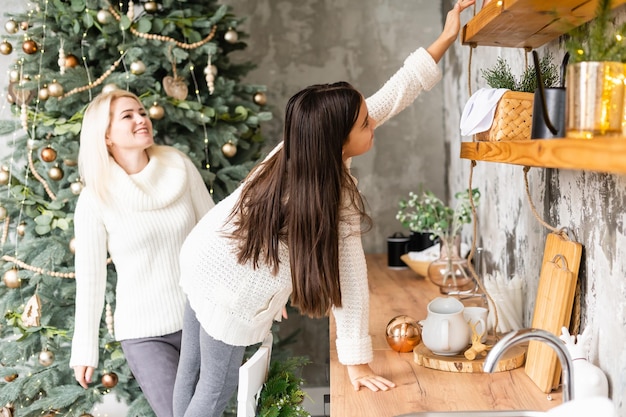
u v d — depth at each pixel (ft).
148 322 7.48
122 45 9.14
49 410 9.29
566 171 5.45
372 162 12.73
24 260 9.15
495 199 8.27
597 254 4.78
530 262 6.58
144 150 8.05
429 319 5.81
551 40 5.56
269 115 10.25
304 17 12.42
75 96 9.43
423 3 12.44
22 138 9.69
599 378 4.42
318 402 12.65
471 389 5.19
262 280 5.46
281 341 10.77
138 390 9.52
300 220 4.99
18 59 9.42
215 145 10.14
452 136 11.65
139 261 7.50
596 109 3.04
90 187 7.46
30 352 9.25
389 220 12.80
